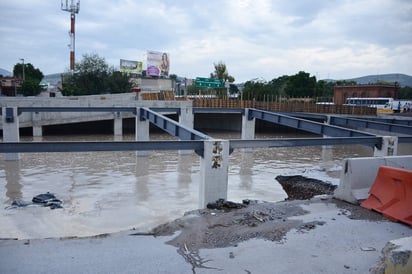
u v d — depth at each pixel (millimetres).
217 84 56594
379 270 4883
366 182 9148
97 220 12859
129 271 5410
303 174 18547
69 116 35750
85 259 5844
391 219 7699
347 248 6246
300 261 5758
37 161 23969
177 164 24312
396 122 35031
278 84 92688
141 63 93562
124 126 47688
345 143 17734
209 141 13031
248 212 8539
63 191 16797
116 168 22531
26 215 13164
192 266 5602
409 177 7672
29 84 65562
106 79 69250
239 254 6059
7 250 6176
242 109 34000
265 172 22391
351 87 78562
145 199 15828
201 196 13422
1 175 19828
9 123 23688
